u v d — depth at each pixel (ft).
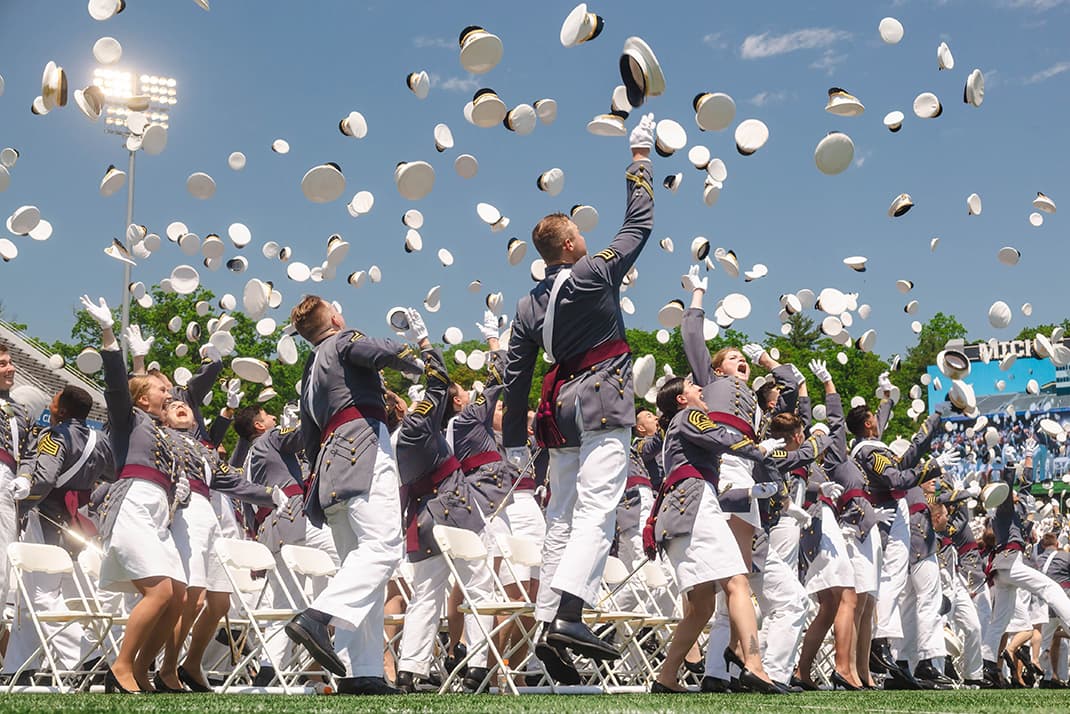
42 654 22.63
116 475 18.63
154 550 18.21
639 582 26.25
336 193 19.01
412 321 20.63
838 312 27.66
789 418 23.91
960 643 37.70
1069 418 129.29
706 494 19.40
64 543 22.88
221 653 25.63
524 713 11.03
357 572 16.19
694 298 21.36
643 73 15.51
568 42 16.22
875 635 29.07
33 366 107.34
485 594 22.39
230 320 27.45
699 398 20.88
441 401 20.88
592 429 15.62
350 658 16.63
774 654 22.18
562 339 15.93
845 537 27.32
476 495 24.53
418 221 26.58
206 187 25.18
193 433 23.65
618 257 15.83
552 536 16.39
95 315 18.04
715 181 22.40
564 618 15.31
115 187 22.97
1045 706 14.55
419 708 11.83
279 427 25.89
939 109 22.02
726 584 19.30
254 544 21.85
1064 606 34.06
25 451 20.79
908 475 28.60
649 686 23.00
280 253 28.19
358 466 16.40
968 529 41.04
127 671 17.81
